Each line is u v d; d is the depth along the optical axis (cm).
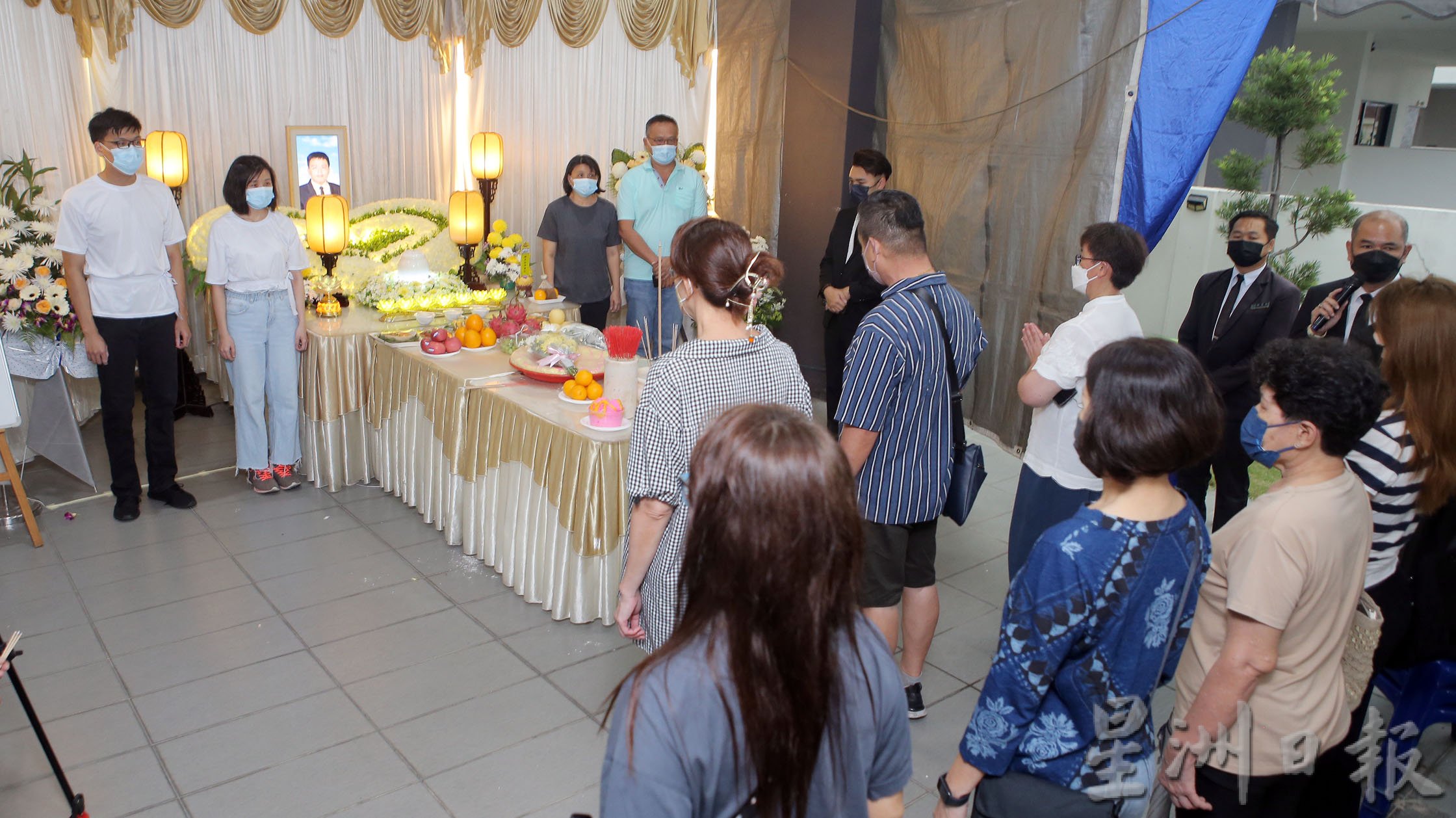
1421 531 199
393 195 600
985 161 445
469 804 239
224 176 543
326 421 424
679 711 95
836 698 100
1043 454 262
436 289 459
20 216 427
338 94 568
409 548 382
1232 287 354
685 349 203
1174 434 129
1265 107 580
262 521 403
